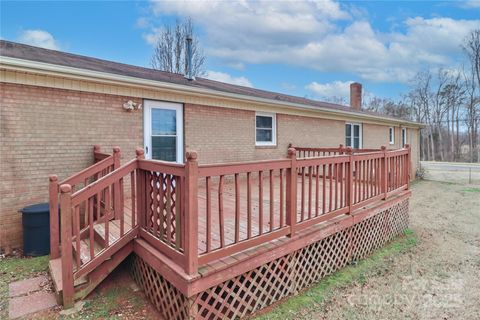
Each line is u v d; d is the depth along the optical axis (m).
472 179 15.38
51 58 5.07
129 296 3.05
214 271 2.44
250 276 2.82
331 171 3.76
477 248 4.87
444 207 8.40
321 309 2.96
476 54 28.81
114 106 5.33
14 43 5.96
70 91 4.81
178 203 2.48
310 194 3.46
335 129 10.80
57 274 3.13
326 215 3.65
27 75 4.37
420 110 34.00
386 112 36.12
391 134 14.43
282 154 8.82
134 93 5.54
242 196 5.54
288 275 3.20
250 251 2.80
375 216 4.72
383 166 4.92
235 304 2.77
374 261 4.25
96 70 4.98
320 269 3.64
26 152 4.41
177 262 2.51
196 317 2.40
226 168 2.56
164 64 19.41
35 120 4.48
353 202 4.24
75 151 4.88
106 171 4.01
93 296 3.02
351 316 2.84
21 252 4.24
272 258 2.95
